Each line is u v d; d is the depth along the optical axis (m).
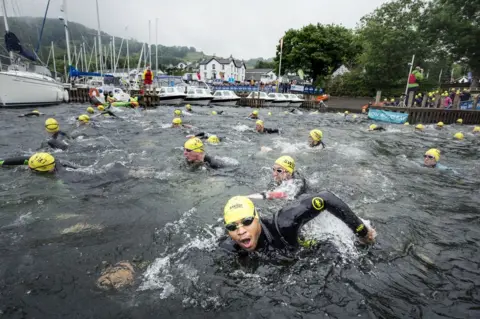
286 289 2.55
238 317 2.24
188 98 29.81
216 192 4.91
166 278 2.66
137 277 2.67
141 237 3.38
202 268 2.81
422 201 4.79
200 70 88.25
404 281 2.67
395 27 36.28
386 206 4.49
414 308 2.33
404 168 7.02
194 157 6.19
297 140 10.57
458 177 6.38
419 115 21.61
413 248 3.26
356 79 43.16
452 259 3.06
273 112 26.84
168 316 2.22
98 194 4.66
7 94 17.00
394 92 38.09
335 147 9.48
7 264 2.80
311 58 45.94
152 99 25.02
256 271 2.78
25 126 11.24
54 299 2.36
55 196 4.51
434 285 2.62
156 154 7.45
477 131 16.20
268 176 5.89
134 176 5.57
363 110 28.11
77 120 12.88
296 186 4.87
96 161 6.67
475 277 2.76
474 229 3.79
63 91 23.30
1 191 4.63
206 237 3.40
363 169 6.75
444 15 31.94
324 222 3.48
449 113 21.42
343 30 46.66
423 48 34.44
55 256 2.96
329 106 33.50
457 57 34.19
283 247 2.99
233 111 25.55
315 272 2.77
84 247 3.14
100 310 2.26
